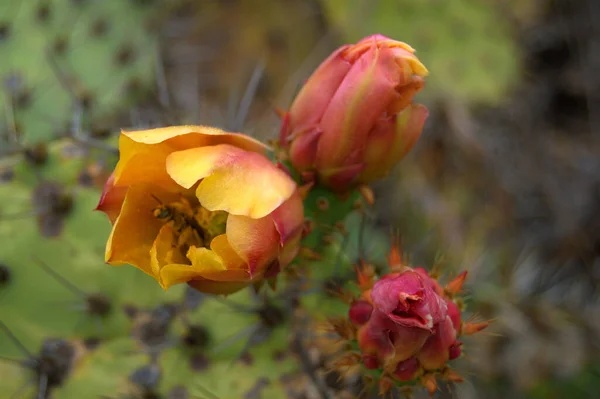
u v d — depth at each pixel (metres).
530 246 0.77
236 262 0.41
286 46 0.77
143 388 0.46
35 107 0.54
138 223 0.42
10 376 0.46
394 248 0.44
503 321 0.62
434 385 0.42
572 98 0.88
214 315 0.47
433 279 0.44
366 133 0.44
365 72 0.43
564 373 0.62
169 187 0.42
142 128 0.51
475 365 0.61
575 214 0.79
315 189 0.45
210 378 0.47
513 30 0.77
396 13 0.73
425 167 0.72
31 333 0.47
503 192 0.75
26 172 0.49
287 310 0.47
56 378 0.46
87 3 0.56
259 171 0.41
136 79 0.56
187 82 0.67
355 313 0.43
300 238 0.43
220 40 0.77
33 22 0.55
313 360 0.47
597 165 0.82
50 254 0.48
